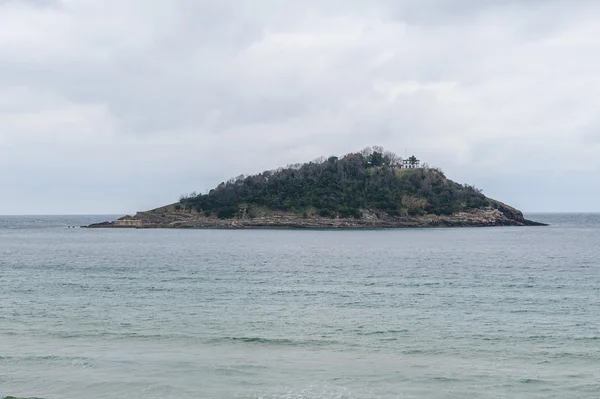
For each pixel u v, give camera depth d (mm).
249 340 27703
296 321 32406
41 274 57500
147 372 22438
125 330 29984
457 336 28641
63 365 23312
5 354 24953
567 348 26172
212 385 20938
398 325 31266
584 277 53688
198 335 28797
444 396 19828
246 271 60781
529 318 33188
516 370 22812
